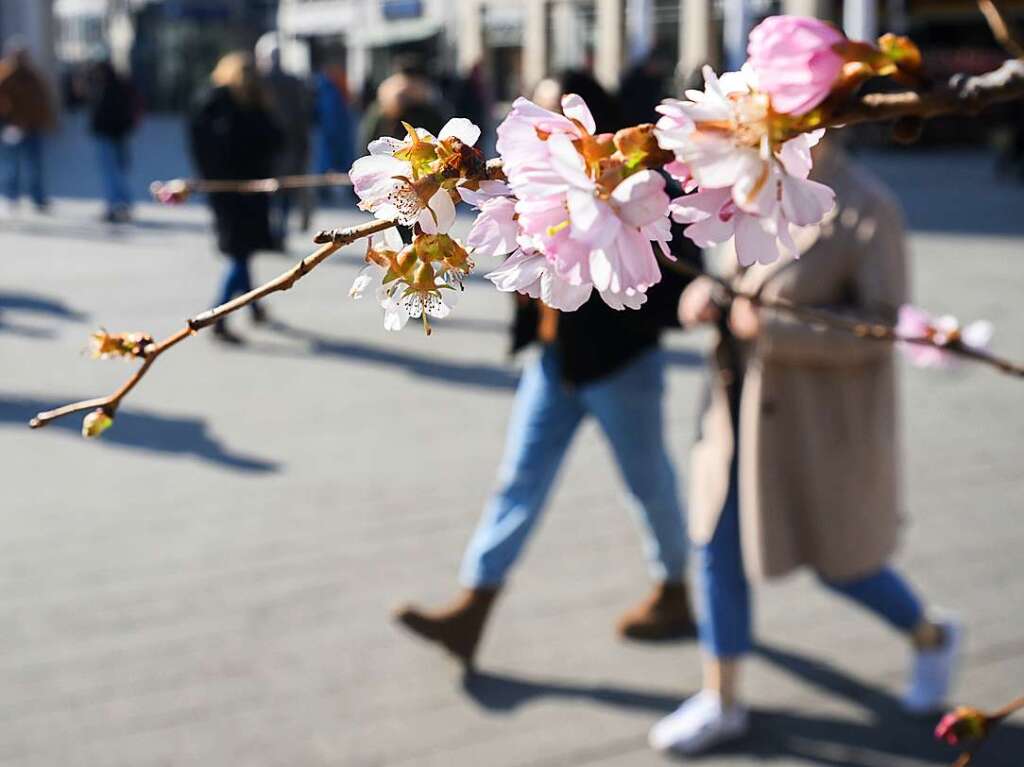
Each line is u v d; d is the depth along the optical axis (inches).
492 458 223.0
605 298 30.2
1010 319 336.2
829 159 123.7
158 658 150.0
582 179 28.1
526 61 1037.8
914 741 136.2
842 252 123.1
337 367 286.5
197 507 196.5
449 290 31.4
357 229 31.5
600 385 146.9
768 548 131.4
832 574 133.6
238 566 175.3
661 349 151.6
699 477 137.3
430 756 132.5
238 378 275.9
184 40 1406.3
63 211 557.3
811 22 29.0
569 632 159.5
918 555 180.4
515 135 29.2
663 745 134.3
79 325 320.8
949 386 270.8
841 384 129.3
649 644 156.8
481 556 147.4
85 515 192.4
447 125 31.6
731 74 30.1
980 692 144.5
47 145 925.2
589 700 144.1
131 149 941.8
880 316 121.7
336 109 573.9
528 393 152.0
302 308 346.3
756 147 28.3
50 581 169.5
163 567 174.4
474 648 147.8
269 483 207.9
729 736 135.5
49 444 226.4
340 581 171.6
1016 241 480.1
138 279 386.9
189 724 136.6
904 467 217.8
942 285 386.3
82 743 132.6
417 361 292.4
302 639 155.6
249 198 317.4
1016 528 190.1
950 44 954.7
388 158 31.2
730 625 133.8
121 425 238.5
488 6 1101.1
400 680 147.1
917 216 566.3
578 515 196.1
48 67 1025.5
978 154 906.7
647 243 28.9
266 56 454.9
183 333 35.5
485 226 31.1
